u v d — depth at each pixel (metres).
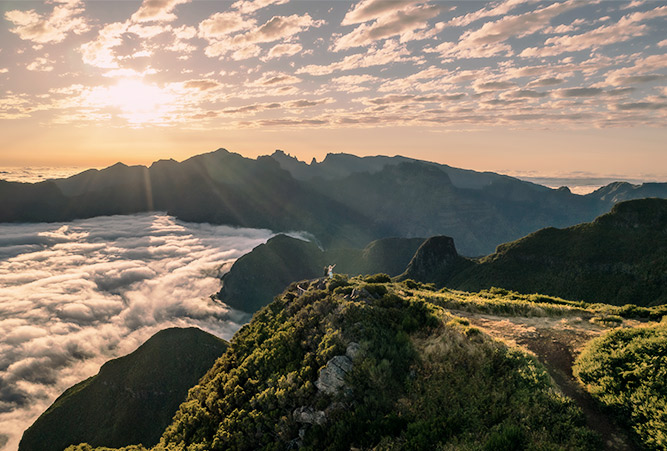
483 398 14.00
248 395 20.67
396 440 13.46
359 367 16.83
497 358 15.98
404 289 35.31
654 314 23.73
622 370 14.30
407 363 17.08
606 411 13.09
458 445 12.30
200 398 25.06
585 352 16.66
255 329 31.09
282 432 16.86
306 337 21.95
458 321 21.17
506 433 11.99
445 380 15.28
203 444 19.41
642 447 11.33
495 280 154.50
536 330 21.09
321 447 15.16
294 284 39.09
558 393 13.66
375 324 20.20
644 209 142.25
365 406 15.34
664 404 11.77
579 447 11.38
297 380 18.50
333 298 25.22
